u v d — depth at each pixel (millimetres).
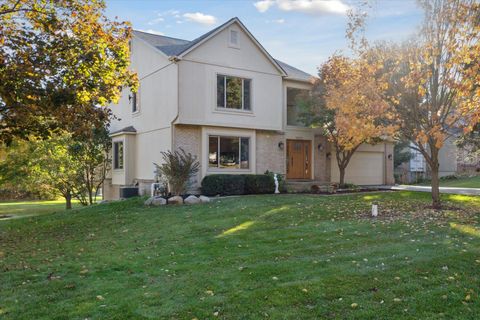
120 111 21984
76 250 8195
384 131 11234
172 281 5805
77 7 10695
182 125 16578
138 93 19625
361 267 6215
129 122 20750
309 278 5738
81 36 10656
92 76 10633
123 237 9312
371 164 23781
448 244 7609
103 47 11062
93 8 11156
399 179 27938
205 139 16938
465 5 9719
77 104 10000
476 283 5625
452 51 9906
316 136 21125
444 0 10133
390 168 24641
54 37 10164
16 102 9133
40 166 18594
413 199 14391
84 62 10227
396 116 11297
